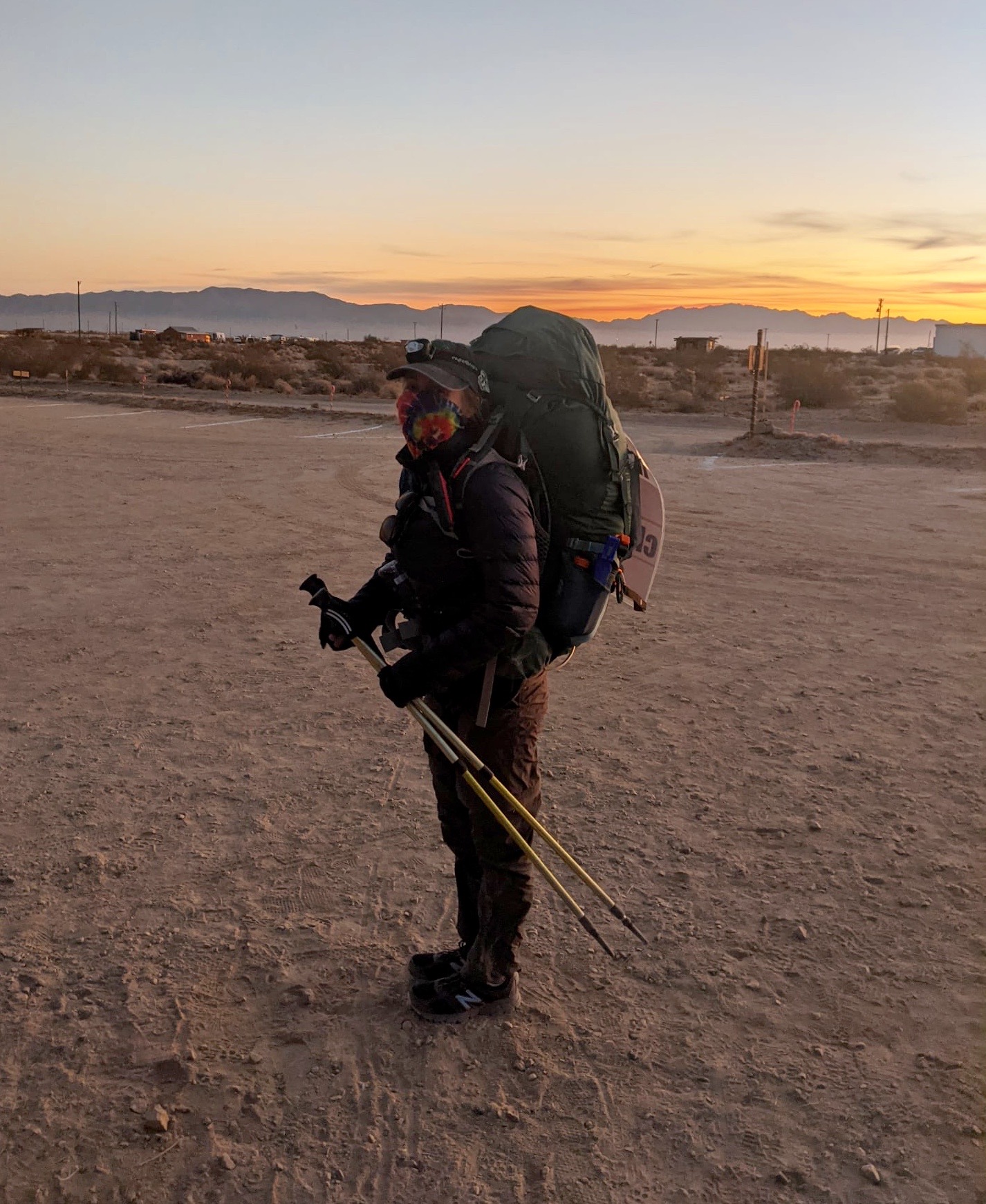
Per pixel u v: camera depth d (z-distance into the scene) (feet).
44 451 68.64
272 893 13.79
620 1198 8.86
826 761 18.30
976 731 19.84
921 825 15.75
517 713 10.40
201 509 46.57
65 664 24.11
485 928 10.92
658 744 19.11
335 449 71.31
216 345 346.74
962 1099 9.91
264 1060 10.55
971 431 99.45
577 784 17.28
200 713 20.85
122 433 81.51
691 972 12.02
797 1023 11.11
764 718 20.58
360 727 20.06
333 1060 10.55
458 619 9.93
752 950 12.48
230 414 102.89
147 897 13.66
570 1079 10.29
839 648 25.77
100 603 29.94
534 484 9.52
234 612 28.94
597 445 9.62
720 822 15.87
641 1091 10.12
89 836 15.42
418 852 14.96
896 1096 9.97
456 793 11.07
